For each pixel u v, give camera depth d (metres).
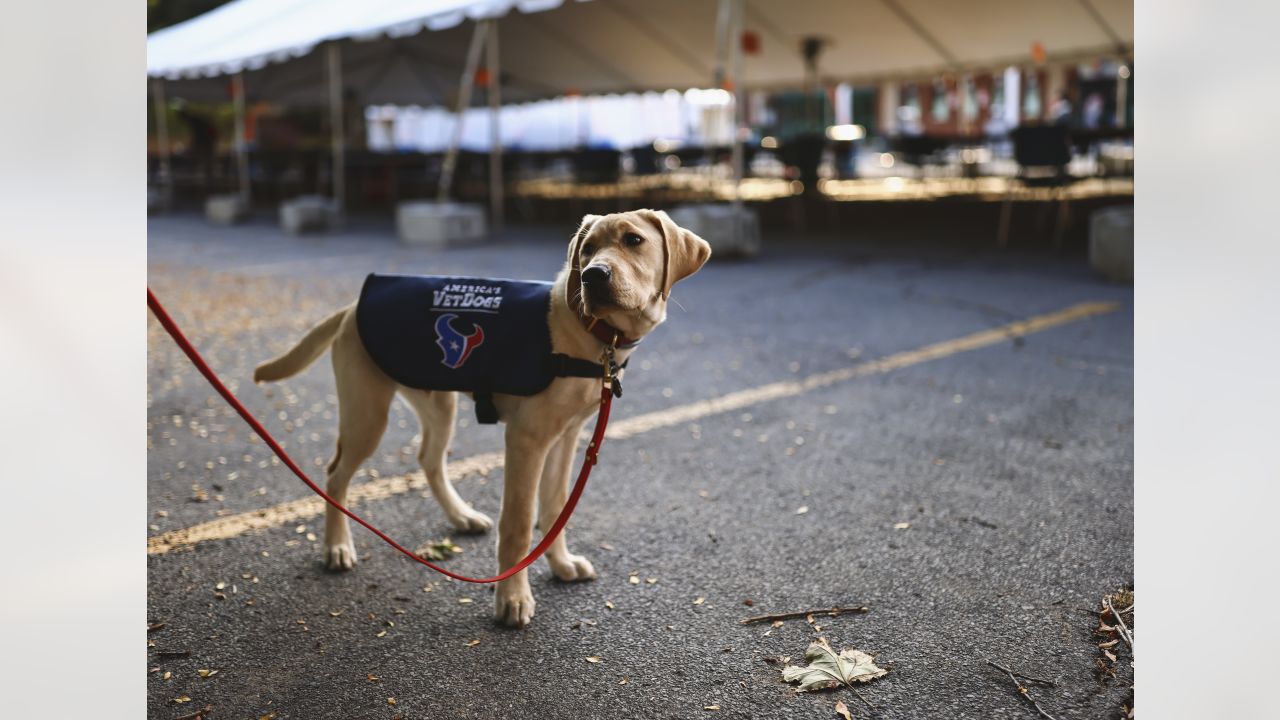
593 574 2.83
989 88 26.44
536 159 16.89
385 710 2.13
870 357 5.64
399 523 3.27
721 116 27.41
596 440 2.46
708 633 2.47
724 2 9.36
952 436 4.14
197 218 16.52
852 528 3.16
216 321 7.01
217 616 2.59
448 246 11.24
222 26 18.34
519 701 2.16
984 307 6.98
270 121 24.78
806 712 2.10
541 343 2.47
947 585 2.73
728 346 5.99
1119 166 17.78
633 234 2.28
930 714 2.09
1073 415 4.39
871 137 20.23
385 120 28.20
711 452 4.00
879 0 10.80
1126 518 3.19
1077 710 2.09
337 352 2.76
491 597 2.71
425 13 10.45
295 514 3.35
